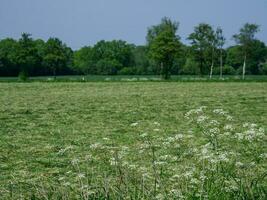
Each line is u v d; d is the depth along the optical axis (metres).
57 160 13.76
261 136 7.65
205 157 6.95
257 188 6.88
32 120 24.92
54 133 19.88
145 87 60.88
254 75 137.88
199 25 104.62
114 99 39.66
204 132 8.20
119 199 6.49
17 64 132.50
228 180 6.88
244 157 9.12
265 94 44.91
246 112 27.92
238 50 107.56
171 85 66.94
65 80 86.75
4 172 12.46
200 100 37.97
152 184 7.57
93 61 167.00
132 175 7.25
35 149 15.91
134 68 165.12
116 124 22.92
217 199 6.41
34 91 53.19
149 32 119.75
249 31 106.31
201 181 6.95
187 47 107.56
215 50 105.88
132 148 13.58
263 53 126.81
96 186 7.03
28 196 8.68
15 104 35.03
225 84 69.50
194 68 139.88
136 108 31.39
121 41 170.12
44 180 11.10
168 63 103.12
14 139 18.23
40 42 141.50
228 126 8.22
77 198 7.65
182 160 8.66
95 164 10.70
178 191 6.35
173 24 110.38
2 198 8.22
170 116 26.45
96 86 64.75
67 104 34.88
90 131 20.39
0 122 24.06
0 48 141.25
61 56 113.50
